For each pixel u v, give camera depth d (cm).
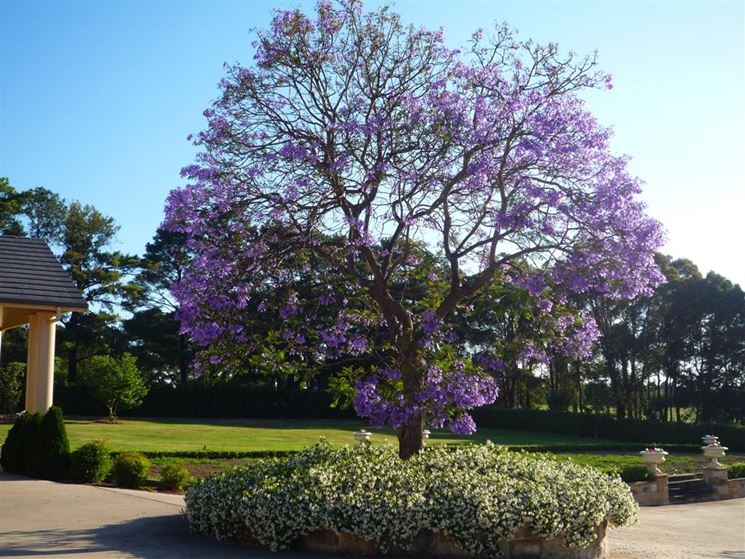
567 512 906
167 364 4819
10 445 1591
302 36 1103
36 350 1706
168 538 942
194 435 3052
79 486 1387
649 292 1059
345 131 1055
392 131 1057
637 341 4694
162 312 4738
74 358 4647
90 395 4106
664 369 4803
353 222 1034
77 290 1736
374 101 1095
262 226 1080
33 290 1680
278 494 910
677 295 4622
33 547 863
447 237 1118
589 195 1051
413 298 1315
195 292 1064
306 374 1116
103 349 4647
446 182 1073
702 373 4675
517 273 1088
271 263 1074
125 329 4712
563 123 1051
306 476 954
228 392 4497
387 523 864
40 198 5081
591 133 1066
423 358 1064
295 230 1081
